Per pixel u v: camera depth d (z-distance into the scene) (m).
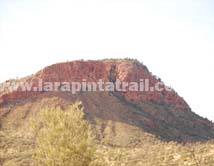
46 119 41.38
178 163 105.75
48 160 40.09
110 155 135.62
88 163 40.47
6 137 173.25
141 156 134.88
